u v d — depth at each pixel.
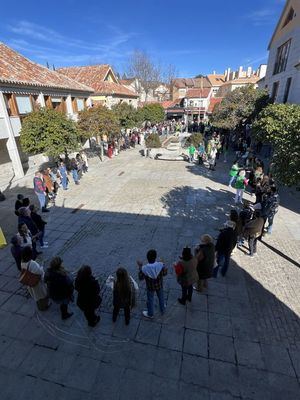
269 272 6.71
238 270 6.79
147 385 4.12
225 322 5.25
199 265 5.57
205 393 4.00
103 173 16.39
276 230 8.89
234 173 12.87
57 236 8.63
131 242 8.16
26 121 13.69
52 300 5.27
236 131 24.20
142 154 22.52
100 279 6.50
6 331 5.12
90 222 9.58
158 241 8.20
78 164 15.39
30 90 16.95
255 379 4.18
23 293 6.13
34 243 7.09
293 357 4.54
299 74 15.72
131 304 4.95
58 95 20.05
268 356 4.55
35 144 13.68
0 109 14.65
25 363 4.50
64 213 10.41
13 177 16.31
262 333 5.00
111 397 3.96
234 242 6.21
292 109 12.05
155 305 5.68
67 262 7.21
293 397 3.94
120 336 4.98
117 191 12.88
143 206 10.94
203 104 48.50
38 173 10.37
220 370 4.33
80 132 16.03
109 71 33.28
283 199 11.59
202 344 4.79
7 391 4.07
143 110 33.09
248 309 5.56
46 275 4.88
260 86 25.33
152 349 4.71
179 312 5.50
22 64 18.97
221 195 12.10
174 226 9.16
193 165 18.00
